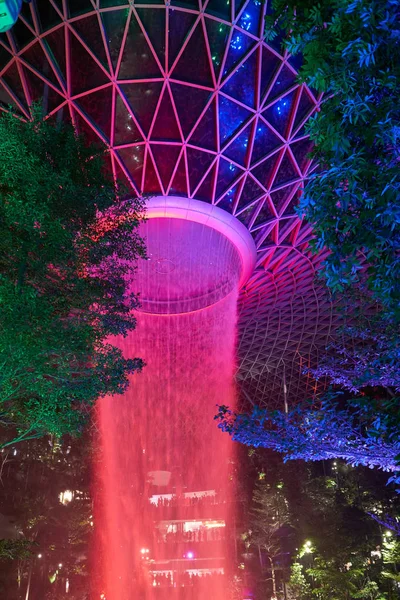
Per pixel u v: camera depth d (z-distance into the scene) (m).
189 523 79.06
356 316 13.11
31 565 40.84
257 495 55.19
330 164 7.08
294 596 47.53
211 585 61.53
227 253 46.75
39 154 16.67
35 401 15.98
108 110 37.47
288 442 11.26
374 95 6.63
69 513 45.91
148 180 40.94
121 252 18.53
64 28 33.81
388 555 36.66
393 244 6.41
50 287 16.34
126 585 58.69
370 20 5.96
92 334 16.80
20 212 14.39
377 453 10.91
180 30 33.72
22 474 44.72
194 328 67.44
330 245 7.05
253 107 38.81
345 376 13.85
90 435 52.88
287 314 67.00
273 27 8.02
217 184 42.25
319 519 45.88
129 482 76.19
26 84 37.09
